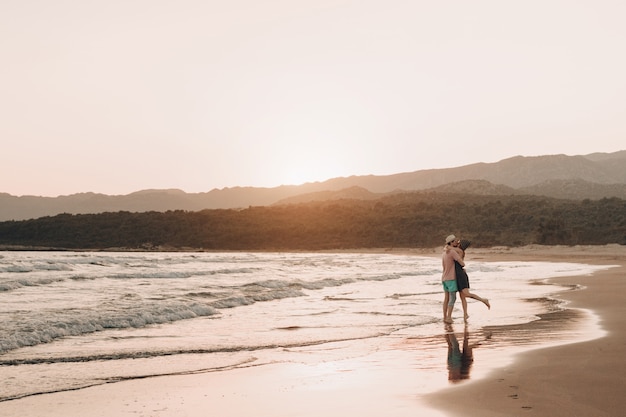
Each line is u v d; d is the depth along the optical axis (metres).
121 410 6.27
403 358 9.13
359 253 104.00
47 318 12.27
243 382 7.58
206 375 8.02
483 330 12.11
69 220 142.00
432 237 115.69
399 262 55.25
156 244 133.12
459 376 7.65
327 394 6.88
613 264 47.53
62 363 8.72
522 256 69.00
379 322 13.57
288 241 129.00
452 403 6.25
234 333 11.82
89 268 33.66
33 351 9.61
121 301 16.20
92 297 17.36
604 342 9.99
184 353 9.62
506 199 141.88
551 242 93.31
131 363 8.79
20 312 13.24
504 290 22.06
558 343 10.05
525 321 13.34
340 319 14.10
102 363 8.77
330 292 21.92
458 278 13.96
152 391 7.11
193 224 141.00
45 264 32.59
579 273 34.03
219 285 23.14
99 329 12.07
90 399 6.73
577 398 6.30
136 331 11.98
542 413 5.76
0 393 6.96
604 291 21.36
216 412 6.17
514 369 7.88
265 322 13.53
